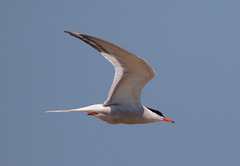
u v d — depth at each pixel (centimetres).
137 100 1394
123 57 1250
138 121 1413
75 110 1329
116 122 1401
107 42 1178
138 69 1291
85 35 1173
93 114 1370
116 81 1330
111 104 1387
